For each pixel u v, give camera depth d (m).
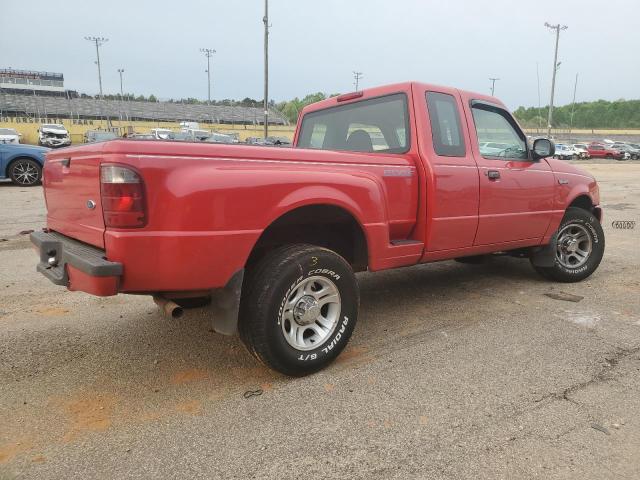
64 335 3.84
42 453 2.42
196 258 2.71
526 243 4.90
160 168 2.62
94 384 3.09
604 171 29.06
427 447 2.46
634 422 2.67
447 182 4.01
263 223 2.91
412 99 4.03
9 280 5.21
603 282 5.42
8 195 11.23
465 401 2.88
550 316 4.31
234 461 2.36
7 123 53.09
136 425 2.66
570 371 3.25
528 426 2.63
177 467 2.32
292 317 3.11
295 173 3.07
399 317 4.30
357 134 4.53
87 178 2.82
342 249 3.89
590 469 2.29
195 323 4.11
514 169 4.61
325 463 2.35
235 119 73.25
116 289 2.61
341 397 2.93
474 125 4.41
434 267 6.18
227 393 2.99
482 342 3.74
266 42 30.44
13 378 3.16
